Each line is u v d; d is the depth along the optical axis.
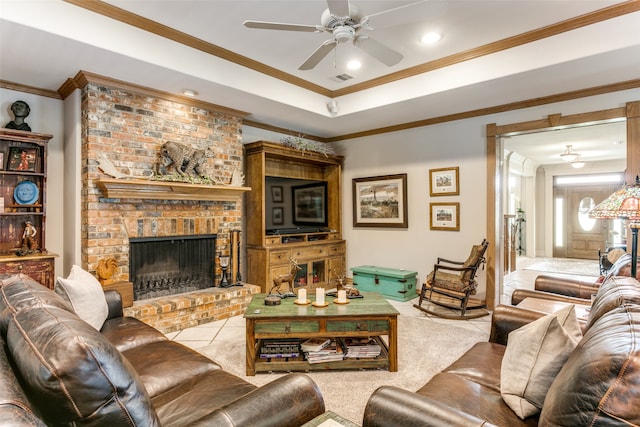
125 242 3.60
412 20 2.26
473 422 1.07
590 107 3.79
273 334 2.62
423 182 5.09
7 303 1.29
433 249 5.00
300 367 2.66
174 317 3.61
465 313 4.17
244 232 5.12
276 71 4.02
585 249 9.12
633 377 0.85
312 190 5.82
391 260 5.45
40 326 1.00
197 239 4.20
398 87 4.16
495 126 4.43
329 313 2.65
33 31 2.52
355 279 5.36
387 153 5.49
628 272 2.53
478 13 2.83
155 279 3.87
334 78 4.26
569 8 2.78
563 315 1.45
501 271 4.62
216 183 4.16
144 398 0.97
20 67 3.14
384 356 2.77
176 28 3.10
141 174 3.69
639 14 2.73
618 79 3.47
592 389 0.90
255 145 4.89
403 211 5.28
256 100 4.07
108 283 3.39
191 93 3.83
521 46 3.27
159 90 3.73
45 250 3.50
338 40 2.40
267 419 1.23
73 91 3.54
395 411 1.17
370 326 2.68
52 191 3.74
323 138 6.27
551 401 1.05
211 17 2.91
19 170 3.43
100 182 3.27
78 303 2.17
